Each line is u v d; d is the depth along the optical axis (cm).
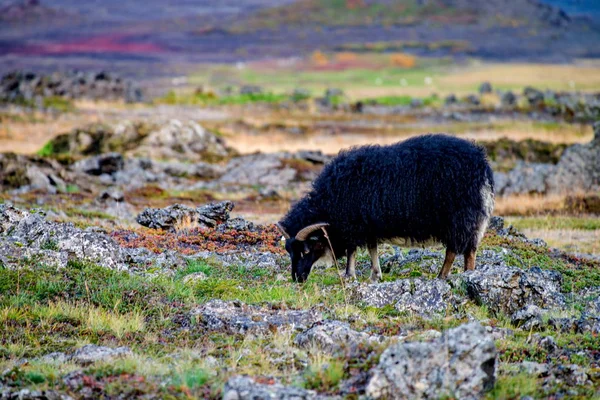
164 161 14262
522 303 4625
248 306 4441
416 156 4884
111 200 10169
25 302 4506
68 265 5138
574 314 4522
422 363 3023
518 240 6875
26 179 11344
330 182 5109
